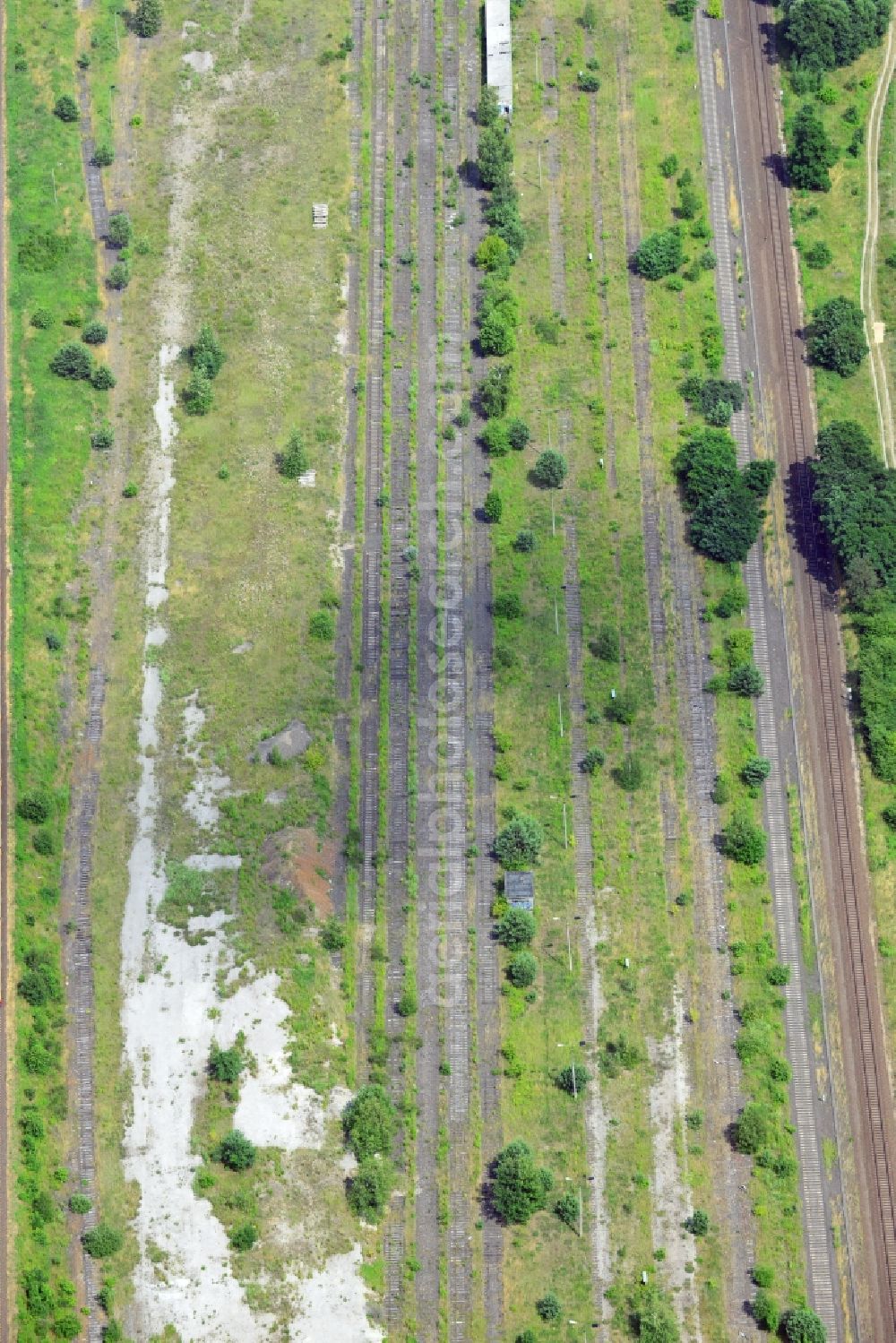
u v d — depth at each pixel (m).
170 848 122.56
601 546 131.38
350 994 119.56
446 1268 114.25
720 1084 118.62
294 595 129.25
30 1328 112.50
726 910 122.38
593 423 135.00
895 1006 121.25
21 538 129.75
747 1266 115.06
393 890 122.06
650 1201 115.88
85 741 125.25
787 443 136.00
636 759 125.44
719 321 138.88
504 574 130.25
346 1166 115.94
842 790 126.38
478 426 134.88
